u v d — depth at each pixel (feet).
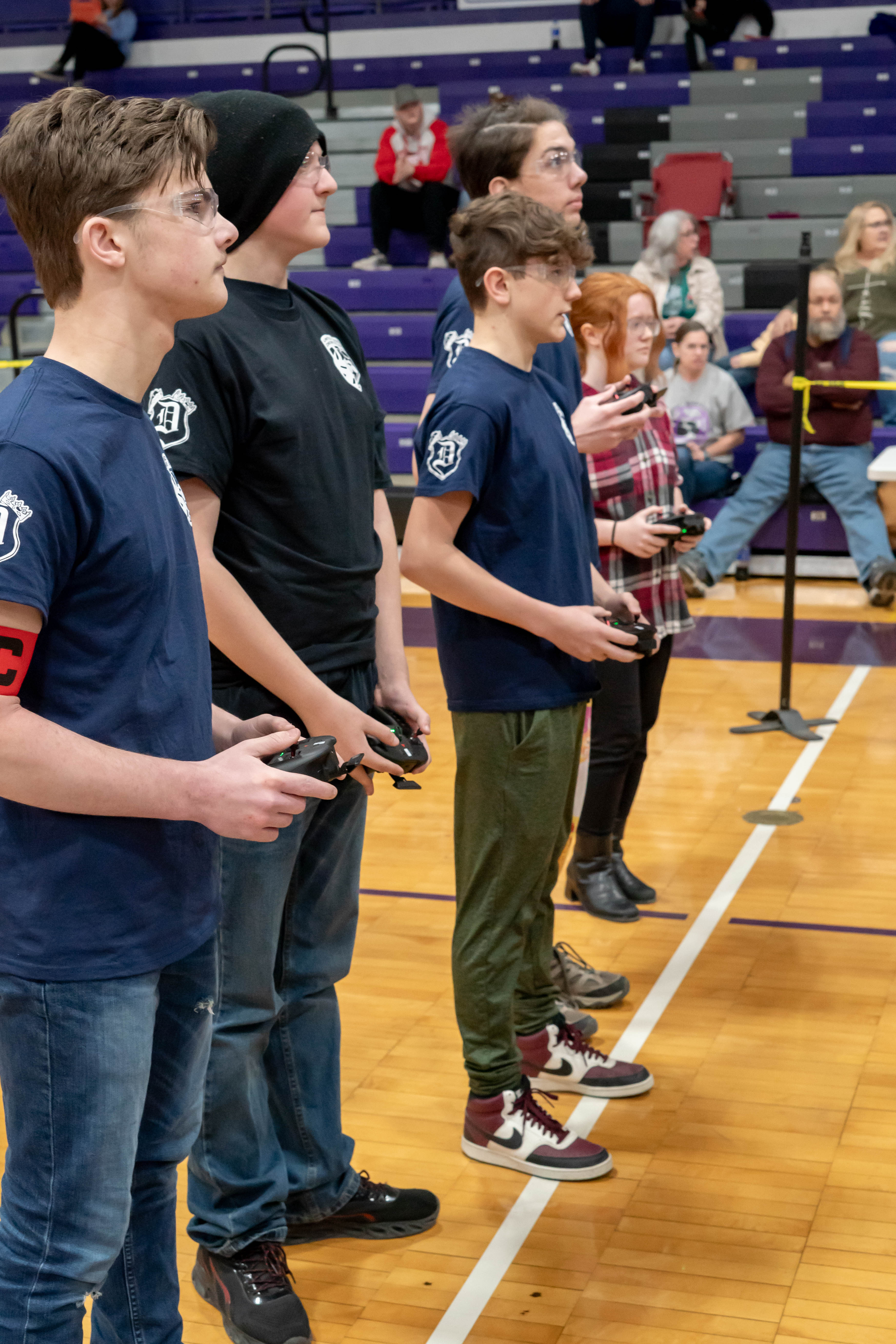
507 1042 7.76
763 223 29.19
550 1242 7.16
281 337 6.14
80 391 4.46
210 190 4.60
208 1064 5.61
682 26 35.53
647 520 9.61
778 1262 6.93
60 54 39.70
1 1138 7.95
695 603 22.33
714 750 15.52
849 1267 6.88
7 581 4.14
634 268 25.17
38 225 4.45
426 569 7.02
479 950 7.55
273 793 4.52
